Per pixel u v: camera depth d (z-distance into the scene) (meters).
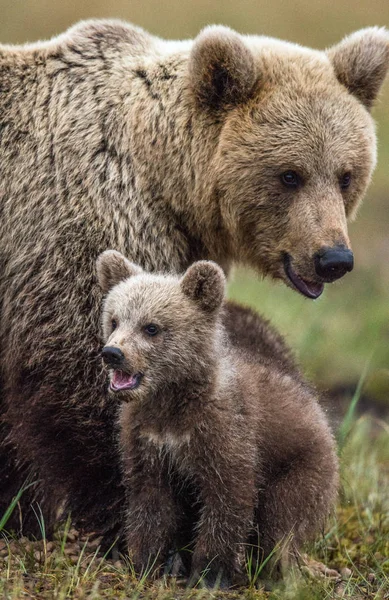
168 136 11.87
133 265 10.52
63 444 11.43
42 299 11.38
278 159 11.57
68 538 11.72
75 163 11.66
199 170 11.84
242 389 10.05
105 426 11.27
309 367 18.88
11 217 11.68
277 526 10.33
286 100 11.70
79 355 11.27
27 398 11.48
